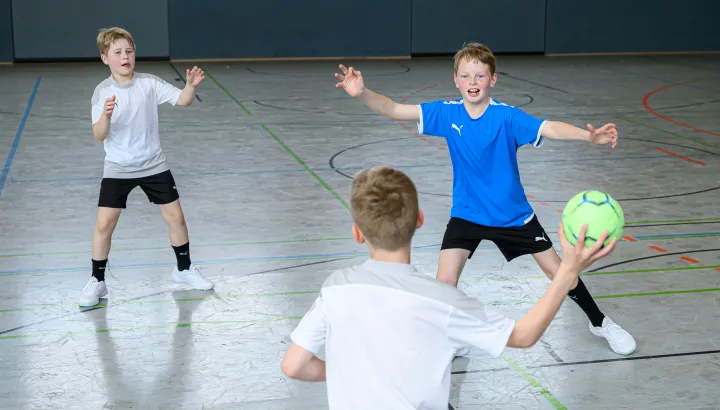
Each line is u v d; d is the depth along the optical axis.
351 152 8.85
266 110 11.67
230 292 4.66
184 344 3.97
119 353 3.87
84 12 16.80
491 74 3.37
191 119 10.88
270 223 6.10
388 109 3.45
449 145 3.52
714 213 6.41
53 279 4.86
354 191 1.98
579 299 3.85
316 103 12.34
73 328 4.16
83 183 7.35
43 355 3.84
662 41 19.30
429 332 1.89
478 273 4.98
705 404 3.39
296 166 8.13
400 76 15.35
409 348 1.88
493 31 18.67
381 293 1.90
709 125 10.62
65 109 11.48
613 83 14.62
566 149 9.05
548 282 4.84
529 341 1.90
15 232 5.82
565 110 11.74
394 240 1.95
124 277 4.90
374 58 18.30
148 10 17.09
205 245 5.54
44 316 4.30
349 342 1.90
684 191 7.15
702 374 3.65
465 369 3.72
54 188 7.15
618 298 4.57
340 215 6.34
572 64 17.41
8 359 3.79
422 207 6.57
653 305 4.47
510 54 18.84
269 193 7.04
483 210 3.52
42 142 9.21
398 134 9.95
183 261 4.70
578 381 3.60
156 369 3.70
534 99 12.73
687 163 8.34
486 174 3.46
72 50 16.91
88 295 4.43
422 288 1.91
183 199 6.80
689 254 5.36
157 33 17.25
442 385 1.91
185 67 16.55
